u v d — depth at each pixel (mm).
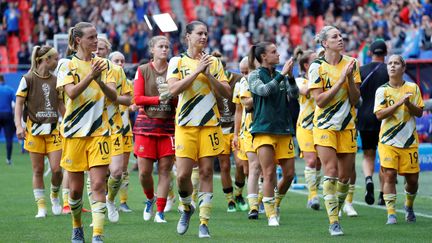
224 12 45875
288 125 14227
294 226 14695
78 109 12047
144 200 19109
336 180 13648
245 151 15805
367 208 17234
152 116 15258
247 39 43000
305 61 16891
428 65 28203
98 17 42688
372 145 17391
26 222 15438
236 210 17266
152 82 15375
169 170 15430
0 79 29094
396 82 14836
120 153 15164
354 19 39719
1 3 44312
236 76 17344
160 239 13281
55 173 16094
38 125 15852
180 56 13258
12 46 43531
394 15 37531
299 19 44781
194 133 13047
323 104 13562
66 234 13922
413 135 14859
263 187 14625
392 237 13281
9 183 22812
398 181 22844
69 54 12594
